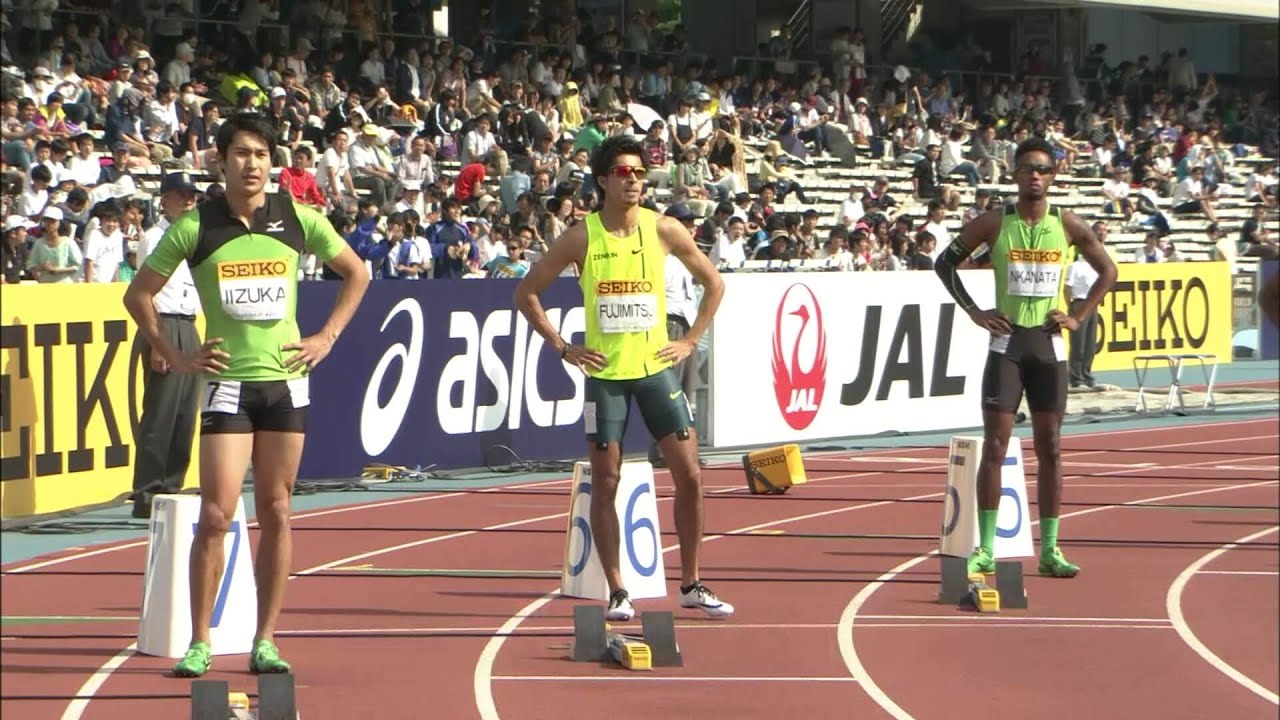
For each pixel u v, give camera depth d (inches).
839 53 1552.7
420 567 498.9
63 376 565.6
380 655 382.9
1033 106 1667.1
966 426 869.2
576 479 455.2
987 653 393.1
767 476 660.1
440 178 1066.1
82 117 1015.6
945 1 1744.6
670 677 365.1
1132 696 354.6
